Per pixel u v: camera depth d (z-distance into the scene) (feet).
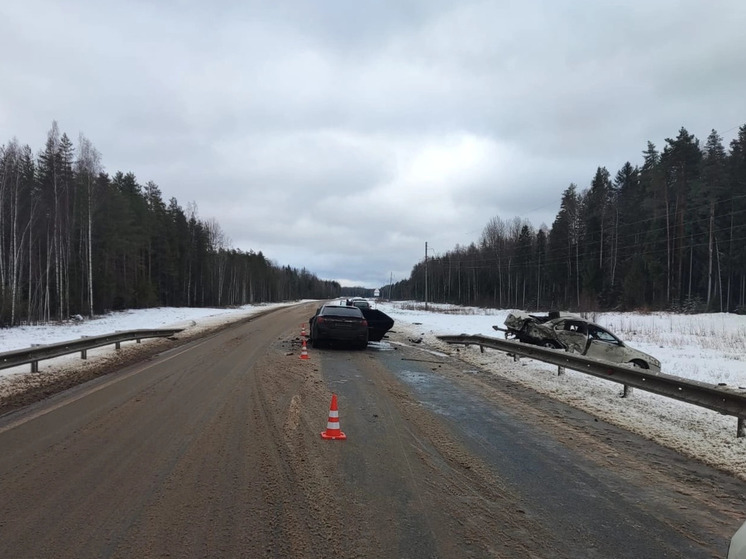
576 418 26.71
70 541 12.55
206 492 15.84
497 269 328.70
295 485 16.56
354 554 12.17
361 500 15.48
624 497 16.20
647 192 212.64
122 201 196.03
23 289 158.61
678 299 170.91
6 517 13.89
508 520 14.32
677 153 183.73
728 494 16.62
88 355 49.85
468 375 40.86
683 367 52.01
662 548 12.84
